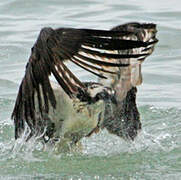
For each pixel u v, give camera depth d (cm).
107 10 3016
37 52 1344
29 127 1537
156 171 1538
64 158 1627
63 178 1495
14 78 2300
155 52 2564
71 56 1294
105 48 1290
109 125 1623
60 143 1617
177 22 2834
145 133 1750
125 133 1662
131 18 2869
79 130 1577
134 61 1470
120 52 1434
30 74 1367
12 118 1520
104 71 1308
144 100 2120
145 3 3138
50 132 1603
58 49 1309
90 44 1297
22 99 1414
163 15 2925
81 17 2925
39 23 2875
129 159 1631
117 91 1507
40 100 1383
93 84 1528
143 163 1603
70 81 1299
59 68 1305
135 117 1644
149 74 2330
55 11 3052
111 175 1515
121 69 1480
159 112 1997
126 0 3197
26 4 3147
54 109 1541
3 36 2731
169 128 1867
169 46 2619
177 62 2442
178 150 1692
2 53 2542
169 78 2292
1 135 1831
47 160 1617
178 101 2098
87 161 1612
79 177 1502
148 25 1457
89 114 1537
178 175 1503
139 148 1703
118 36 1310
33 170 1557
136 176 1500
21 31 2780
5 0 3219
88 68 1300
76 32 1320
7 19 2961
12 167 1579
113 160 1627
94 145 1728
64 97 1530
